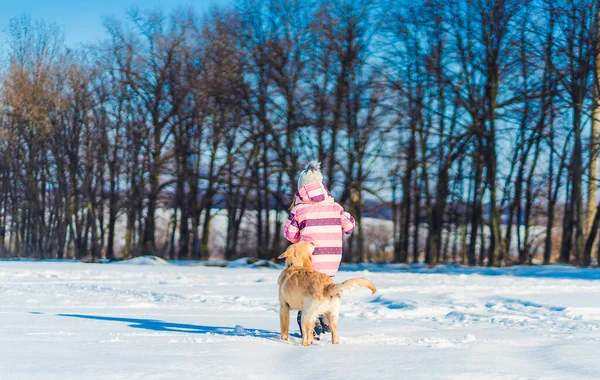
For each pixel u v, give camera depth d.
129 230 43.91
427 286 16.34
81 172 44.03
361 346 6.62
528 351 6.27
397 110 34.59
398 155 36.66
